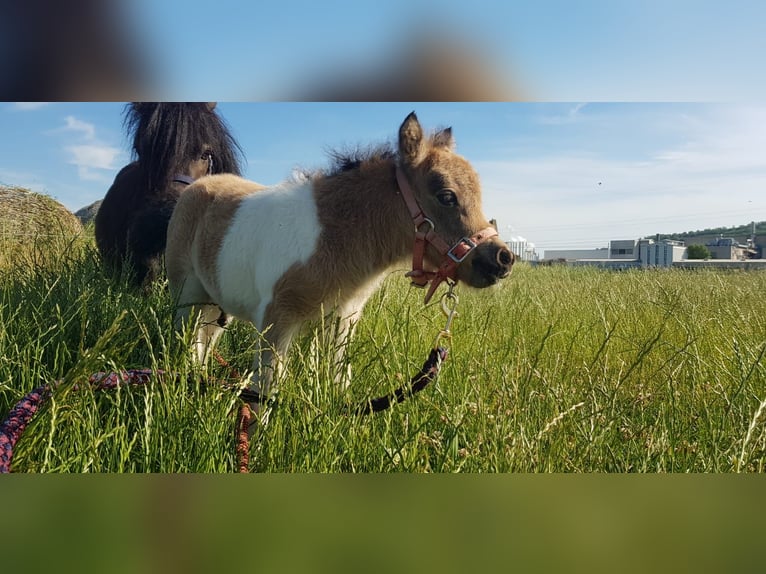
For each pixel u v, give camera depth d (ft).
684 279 10.07
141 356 4.15
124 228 6.01
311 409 2.81
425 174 3.71
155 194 5.66
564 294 8.15
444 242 3.70
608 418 3.13
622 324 5.79
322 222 3.72
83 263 6.33
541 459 2.68
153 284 5.35
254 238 3.92
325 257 3.66
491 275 3.66
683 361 4.04
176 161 5.66
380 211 3.81
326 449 2.62
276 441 2.73
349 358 3.35
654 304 6.20
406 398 3.02
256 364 3.59
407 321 3.89
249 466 2.69
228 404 2.90
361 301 4.00
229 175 4.92
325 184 3.89
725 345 4.76
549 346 4.84
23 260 7.20
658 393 3.76
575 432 2.95
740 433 2.99
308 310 3.69
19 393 3.20
